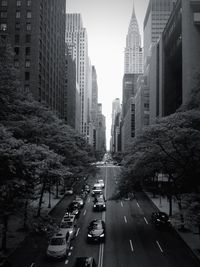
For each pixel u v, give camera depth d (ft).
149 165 105.60
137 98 452.76
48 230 73.15
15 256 81.76
